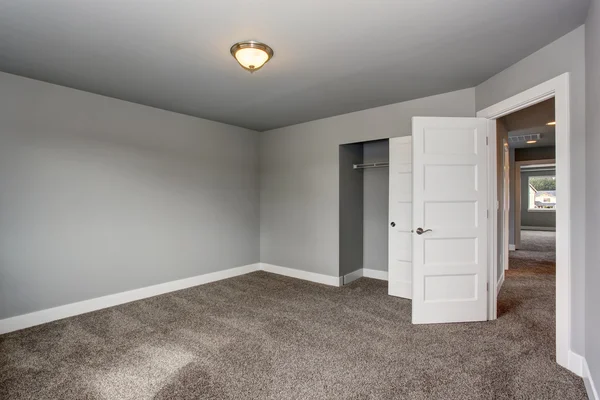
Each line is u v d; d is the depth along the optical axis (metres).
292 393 2.00
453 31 2.22
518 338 2.74
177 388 2.05
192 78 3.08
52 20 2.08
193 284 4.43
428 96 3.62
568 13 2.00
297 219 4.90
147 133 3.96
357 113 4.22
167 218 4.16
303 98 3.69
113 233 3.66
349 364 2.34
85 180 3.44
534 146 7.07
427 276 3.07
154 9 1.96
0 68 2.84
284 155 5.09
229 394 1.99
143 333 2.88
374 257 4.85
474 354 2.47
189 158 4.40
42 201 3.15
